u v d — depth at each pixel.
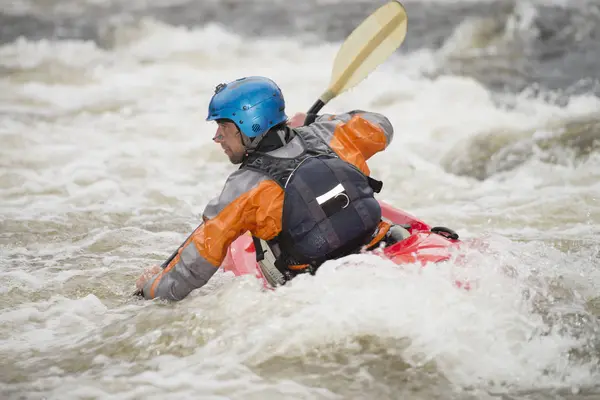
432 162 25.84
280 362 12.00
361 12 65.62
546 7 55.56
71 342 13.20
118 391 11.46
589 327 12.59
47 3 73.88
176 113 32.53
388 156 25.58
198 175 24.92
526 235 18.77
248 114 13.20
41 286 16.02
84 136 28.94
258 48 48.44
